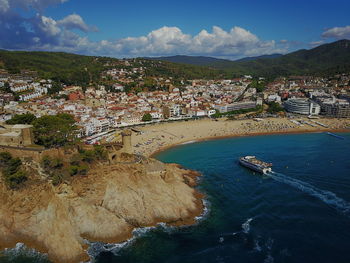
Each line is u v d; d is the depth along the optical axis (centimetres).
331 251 8975
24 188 10138
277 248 9162
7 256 8788
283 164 17262
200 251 9100
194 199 12325
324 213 11194
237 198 12731
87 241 9600
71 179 10681
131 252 9100
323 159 18100
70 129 13525
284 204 12025
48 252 8881
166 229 10338
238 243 9462
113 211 10706
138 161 12644
